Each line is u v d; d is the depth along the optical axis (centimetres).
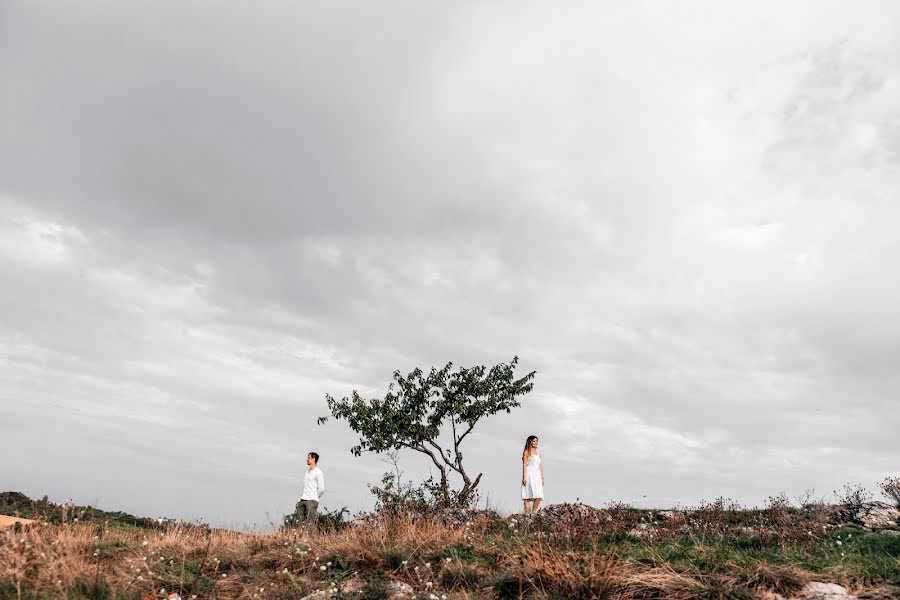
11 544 848
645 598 641
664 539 953
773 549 839
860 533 967
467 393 1775
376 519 1077
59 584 702
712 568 708
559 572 689
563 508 1268
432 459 1712
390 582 750
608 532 1017
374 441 1683
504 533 1003
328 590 701
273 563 857
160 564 841
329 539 981
